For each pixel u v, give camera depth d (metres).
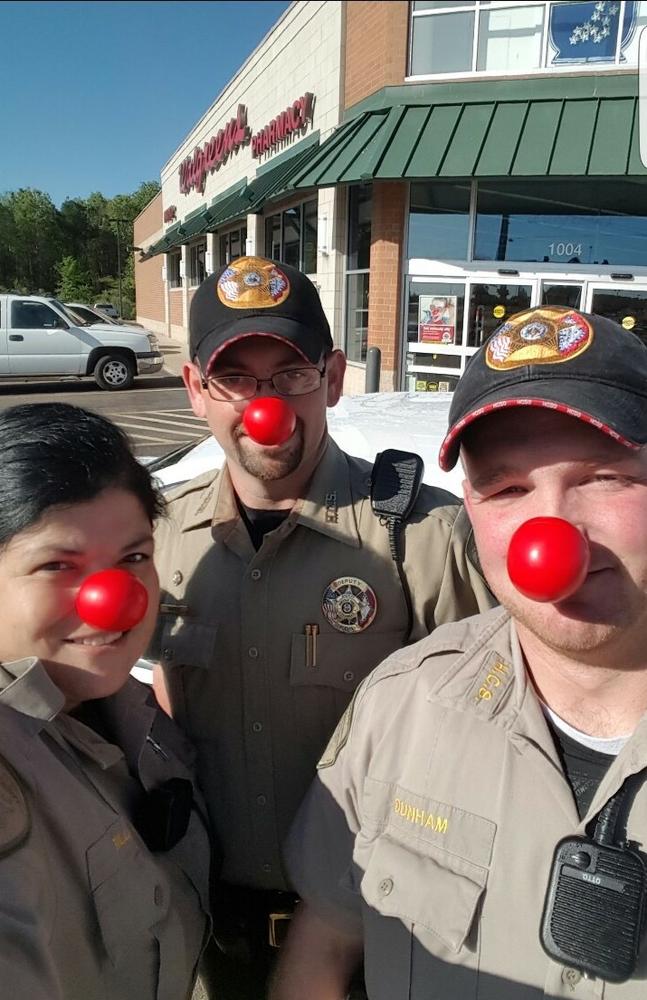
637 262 4.18
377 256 4.51
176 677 0.83
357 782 0.62
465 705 0.56
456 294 4.43
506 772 0.53
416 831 0.56
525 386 0.47
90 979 0.55
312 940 0.67
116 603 0.52
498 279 4.35
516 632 0.57
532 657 0.55
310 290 0.83
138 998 0.59
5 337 6.89
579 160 3.65
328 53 5.26
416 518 0.80
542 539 0.43
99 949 0.56
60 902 0.53
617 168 3.57
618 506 0.46
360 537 0.80
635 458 0.46
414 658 0.62
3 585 0.55
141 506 0.59
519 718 0.54
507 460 0.49
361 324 5.06
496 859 0.52
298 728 0.80
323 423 0.83
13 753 0.52
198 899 0.69
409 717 0.60
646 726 0.49
